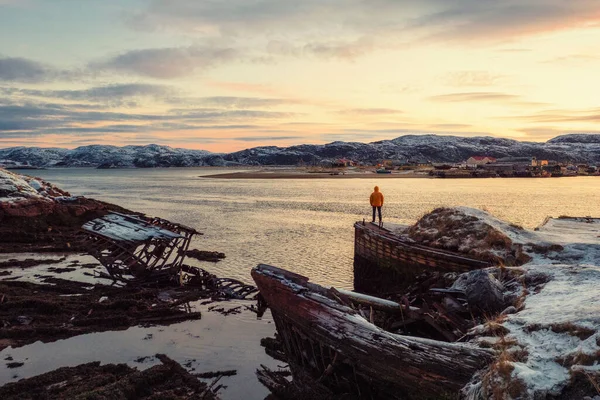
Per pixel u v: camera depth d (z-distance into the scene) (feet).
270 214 177.27
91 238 83.41
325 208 198.29
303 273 85.40
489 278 40.96
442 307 40.06
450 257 60.44
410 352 29.37
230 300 68.13
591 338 25.12
